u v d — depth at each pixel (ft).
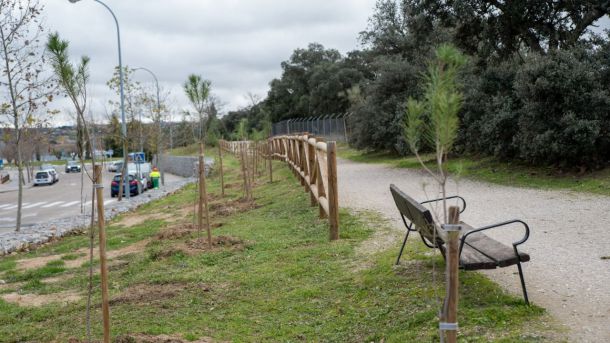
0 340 19.94
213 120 65.21
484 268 16.10
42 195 148.66
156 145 152.35
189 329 18.97
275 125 274.77
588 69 49.39
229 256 29.84
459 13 66.69
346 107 234.58
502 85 62.34
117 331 19.03
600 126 48.57
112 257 35.17
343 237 30.48
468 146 67.00
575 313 15.38
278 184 67.46
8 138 66.64
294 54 278.87
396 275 21.07
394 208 39.32
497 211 35.37
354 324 17.79
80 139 17.65
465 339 14.38
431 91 9.25
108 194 136.15
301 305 20.42
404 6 76.69
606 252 22.24
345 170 81.61
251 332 18.40
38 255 41.11
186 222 47.78
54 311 23.12
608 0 60.34
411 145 9.46
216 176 118.32
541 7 63.72
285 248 29.96
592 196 38.99
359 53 242.58
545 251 23.15
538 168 55.06
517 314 15.46
